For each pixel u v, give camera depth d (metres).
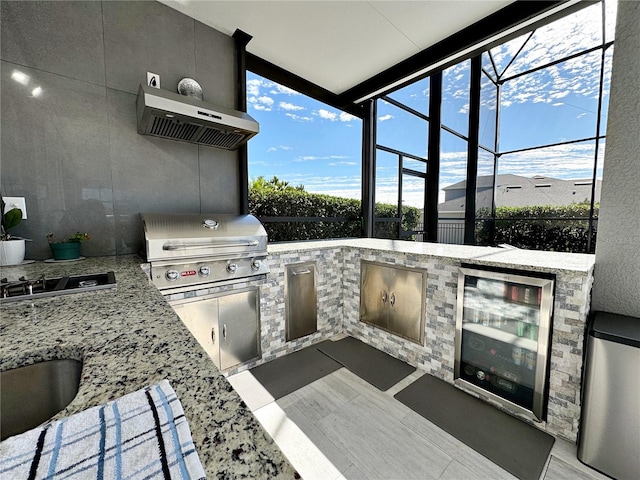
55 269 1.47
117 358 0.59
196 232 1.93
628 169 1.61
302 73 3.06
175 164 2.25
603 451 1.35
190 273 1.88
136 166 2.07
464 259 1.98
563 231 4.47
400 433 1.63
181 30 2.21
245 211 2.60
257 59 2.75
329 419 1.74
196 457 0.35
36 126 1.71
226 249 2.03
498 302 1.85
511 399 1.81
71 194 1.83
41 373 0.64
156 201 2.17
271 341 2.44
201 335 2.00
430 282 2.23
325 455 1.48
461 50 2.40
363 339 2.82
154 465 0.33
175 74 2.20
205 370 0.56
